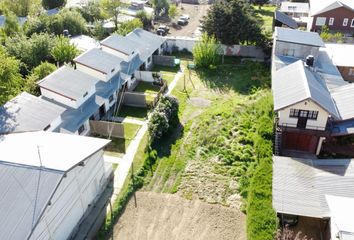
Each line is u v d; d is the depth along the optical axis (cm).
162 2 9169
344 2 7944
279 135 4066
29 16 8025
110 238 3078
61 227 2883
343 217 2667
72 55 5597
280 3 10175
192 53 6688
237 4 6425
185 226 3194
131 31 6800
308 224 3116
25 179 2692
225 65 6362
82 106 4350
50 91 4269
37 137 3347
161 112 4288
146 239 3070
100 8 8262
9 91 4188
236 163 3878
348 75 5531
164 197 3500
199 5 10512
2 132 3459
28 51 5516
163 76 5938
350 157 3969
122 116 4775
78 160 2902
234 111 4772
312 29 7912
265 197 3091
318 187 3156
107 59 5166
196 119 4728
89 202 3309
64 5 9338
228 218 3262
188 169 3853
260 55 6606
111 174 3684
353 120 3947
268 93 5222
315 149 4056
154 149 4103
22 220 2459
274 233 2783
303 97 3781
